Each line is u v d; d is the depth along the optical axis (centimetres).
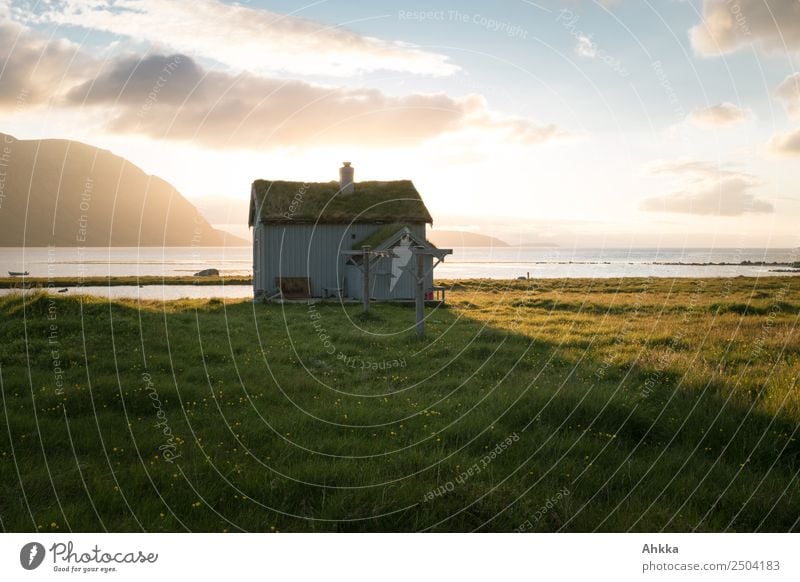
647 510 680
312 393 1163
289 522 654
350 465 783
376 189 3472
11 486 705
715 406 984
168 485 715
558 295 3406
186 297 3578
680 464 803
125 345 1495
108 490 692
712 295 3070
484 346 1614
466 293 3709
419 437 907
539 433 920
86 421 945
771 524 672
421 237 3294
